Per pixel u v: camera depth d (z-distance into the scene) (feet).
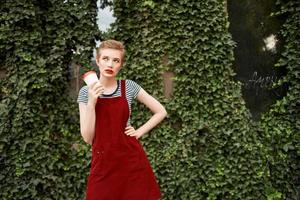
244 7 16.90
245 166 15.97
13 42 15.87
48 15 16.20
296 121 16.26
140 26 16.28
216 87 16.07
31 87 15.78
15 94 15.78
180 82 16.17
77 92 16.42
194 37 16.14
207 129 16.03
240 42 16.92
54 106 16.16
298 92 16.22
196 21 16.12
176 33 16.10
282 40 16.85
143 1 16.20
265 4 16.85
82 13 16.28
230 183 15.80
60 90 16.26
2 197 15.65
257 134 16.43
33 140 15.76
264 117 16.63
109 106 8.20
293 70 16.30
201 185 15.87
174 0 16.22
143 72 16.20
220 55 16.14
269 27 16.96
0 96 16.07
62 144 16.10
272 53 16.90
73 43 16.40
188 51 16.12
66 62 16.39
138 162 8.37
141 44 16.29
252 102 16.79
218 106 16.10
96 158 8.18
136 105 16.21
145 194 8.32
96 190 8.12
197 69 16.14
